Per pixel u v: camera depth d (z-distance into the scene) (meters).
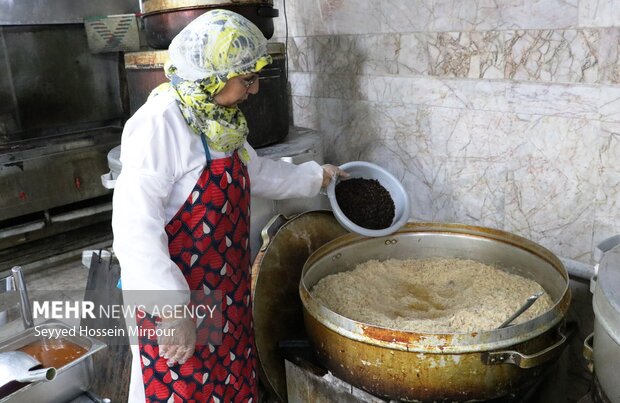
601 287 1.17
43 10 3.34
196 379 1.55
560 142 1.96
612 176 1.87
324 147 2.82
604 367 1.18
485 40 2.07
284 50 2.24
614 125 1.82
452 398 1.49
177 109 1.40
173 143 1.38
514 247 1.96
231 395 1.66
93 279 2.35
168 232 1.44
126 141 1.38
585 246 2.00
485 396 1.50
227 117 1.43
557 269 1.78
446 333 1.43
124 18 3.39
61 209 3.61
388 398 1.56
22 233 3.42
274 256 2.01
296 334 2.08
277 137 2.25
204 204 1.44
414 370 1.47
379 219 1.97
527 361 1.42
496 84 2.08
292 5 2.73
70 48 3.57
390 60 2.40
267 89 2.15
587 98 1.86
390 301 1.86
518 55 2.00
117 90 3.84
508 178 2.14
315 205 2.31
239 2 1.97
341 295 1.86
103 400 1.83
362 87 2.55
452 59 2.19
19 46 3.37
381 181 2.06
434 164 2.37
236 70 1.35
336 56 2.62
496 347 1.44
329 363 1.64
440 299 1.85
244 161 1.58
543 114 1.98
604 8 1.76
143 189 1.34
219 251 1.50
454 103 2.23
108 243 3.74
